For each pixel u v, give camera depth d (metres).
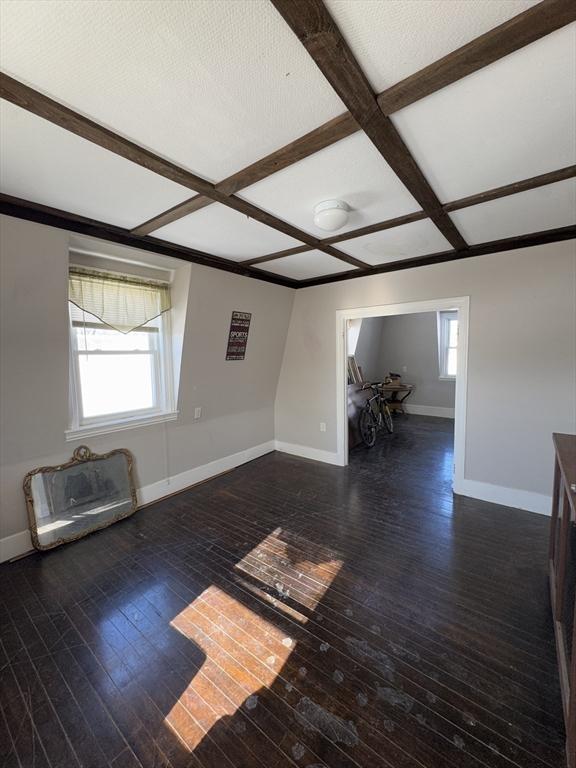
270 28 0.95
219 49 1.02
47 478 2.68
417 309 3.54
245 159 1.60
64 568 2.41
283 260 3.38
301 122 1.35
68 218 2.25
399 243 2.89
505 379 3.14
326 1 0.88
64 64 1.06
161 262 3.03
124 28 0.95
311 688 1.53
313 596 2.10
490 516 3.06
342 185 1.85
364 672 1.60
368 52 1.03
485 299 3.16
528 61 1.05
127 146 1.48
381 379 7.94
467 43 1.00
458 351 3.35
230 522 3.04
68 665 1.66
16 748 1.32
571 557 1.56
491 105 1.25
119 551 2.61
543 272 2.88
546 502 3.05
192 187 1.83
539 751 1.27
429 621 1.90
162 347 3.43
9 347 2.34
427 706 1.44
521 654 1.68
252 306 3.95
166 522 3.06
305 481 3.95
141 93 1.19
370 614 1.95
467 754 1.27
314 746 1.30
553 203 2.15
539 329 2.95
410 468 4.32
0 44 0.99
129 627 1.88
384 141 1.43
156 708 1.45
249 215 2.21
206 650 1.73
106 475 3.04
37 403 2.57
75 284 2.68
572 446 1.92
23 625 1.90
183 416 3.69
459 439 3.44
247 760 1.26
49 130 1.36
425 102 1.23
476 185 1.88
